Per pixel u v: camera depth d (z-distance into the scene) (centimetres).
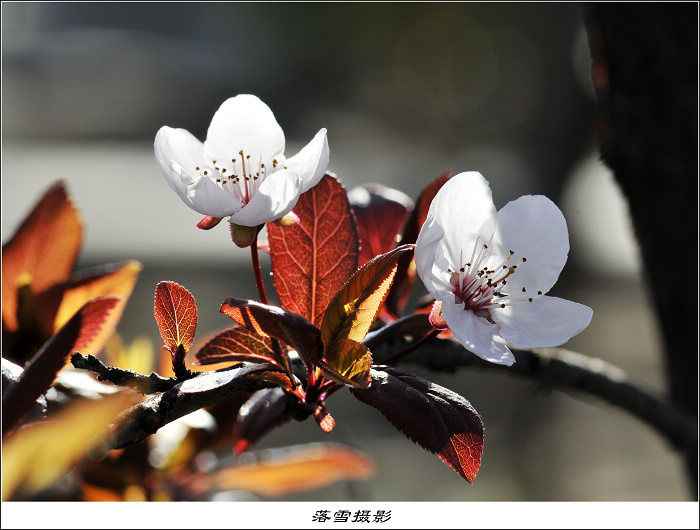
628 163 35
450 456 23
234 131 26
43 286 27
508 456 73
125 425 23
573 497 67
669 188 35
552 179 158
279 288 25
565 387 30
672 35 34
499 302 25
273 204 24
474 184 25
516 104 195
